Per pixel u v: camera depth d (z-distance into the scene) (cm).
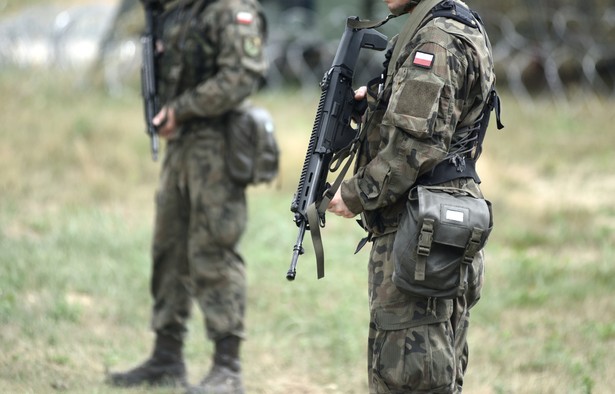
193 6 1548
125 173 3128
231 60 1520
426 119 1065
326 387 1733
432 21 1104
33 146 3200
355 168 1175
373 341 1163
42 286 2092
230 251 1585
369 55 4641
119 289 2139
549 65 4688
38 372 1630
